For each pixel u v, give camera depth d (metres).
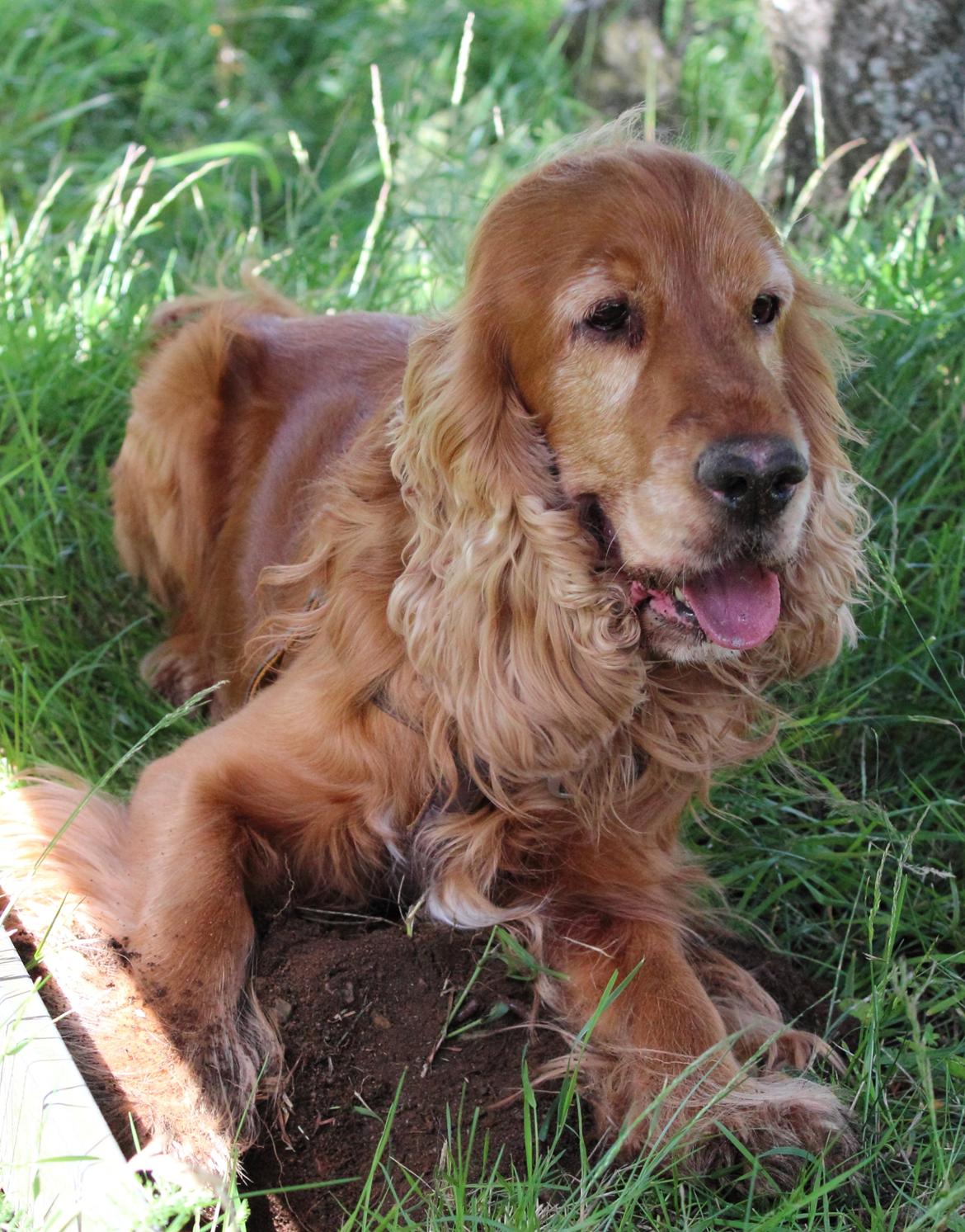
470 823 1.12
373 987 1.08
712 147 1.19
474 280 1.08
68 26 2.25
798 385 1.12
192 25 2.25
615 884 1.13
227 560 1.30
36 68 2.10
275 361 1.33
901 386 1.38
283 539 1.25
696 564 1.03
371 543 1.12
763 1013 1.12
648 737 1.12
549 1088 1.06
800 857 1.20
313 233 1.67
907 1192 1.04
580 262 1.05
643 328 1.04
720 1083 1.05
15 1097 1.00
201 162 1.94
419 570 1.09
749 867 1.19
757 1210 1.03
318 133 2.05
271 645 1.19
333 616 1.12
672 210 1.05
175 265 1.70
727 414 1.02
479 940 1.11
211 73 2.17
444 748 1.10
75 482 1.43
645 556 1.04
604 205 1.05
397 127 1.92
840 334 1.28
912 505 1.34
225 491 1.32
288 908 1.13
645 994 1.08
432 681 1.09
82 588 1.38
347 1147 1.04
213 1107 1.02
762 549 1.03
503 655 1.08
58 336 1.48
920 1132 1.06
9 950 1.04
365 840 1.13
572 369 1.05
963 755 1.26
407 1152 1.03
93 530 1.41
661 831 1.15
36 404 1.39
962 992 1.11
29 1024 1.01
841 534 1.13
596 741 1.10
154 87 2.06
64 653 1.30
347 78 2.13
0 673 1.29
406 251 1.62
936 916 1.18
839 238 1.49
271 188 1.94
